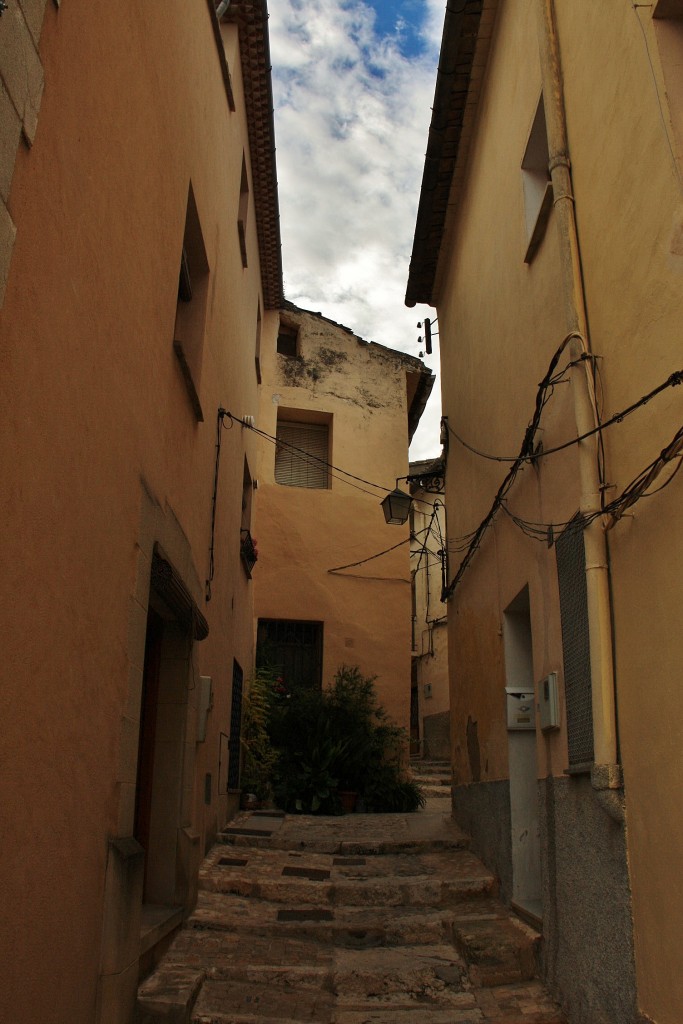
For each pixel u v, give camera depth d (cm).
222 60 737
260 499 1379
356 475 1446
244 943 523
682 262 325
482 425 765
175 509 522
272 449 1419
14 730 257
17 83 246
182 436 547
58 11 286
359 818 927
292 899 607
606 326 420
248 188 1027
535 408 554
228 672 850
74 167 304
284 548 1362
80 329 314
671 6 352
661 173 347
